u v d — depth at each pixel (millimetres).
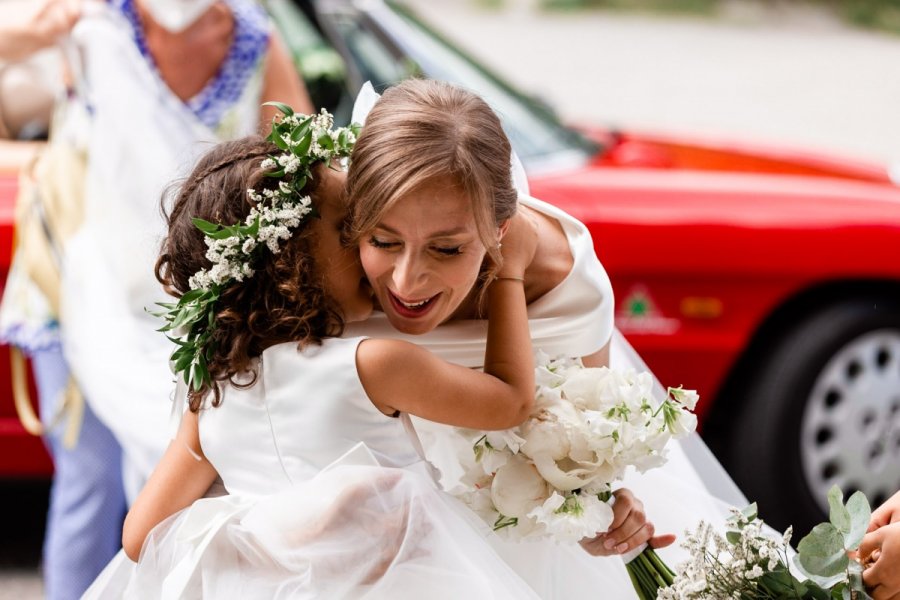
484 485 2359
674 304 4242
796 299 4406
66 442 3607
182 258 2367
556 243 2496
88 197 3578
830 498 2225
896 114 14109
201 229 2236
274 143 2324
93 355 3451
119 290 3494
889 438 4523
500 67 15891
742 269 4238
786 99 14758
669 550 2697
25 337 3619
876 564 2223
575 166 4594
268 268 2260
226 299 2287
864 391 4461
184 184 2404
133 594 2373
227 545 2297
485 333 2469
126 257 3484
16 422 4105
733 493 2918
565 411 2266
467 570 2199
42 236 3607
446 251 2137
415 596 2191
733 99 14656
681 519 2738
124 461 3631
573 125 5395
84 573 3641
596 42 18047
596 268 2514
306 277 2254
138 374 3420
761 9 21219
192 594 2299
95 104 3598
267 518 2229
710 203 4273
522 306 2346
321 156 2264
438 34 5098
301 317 2252
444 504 2297
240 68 3811
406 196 2068
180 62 3736
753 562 2236
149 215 3516
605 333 2543
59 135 3734
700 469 2926
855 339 4410
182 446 2418
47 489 4945
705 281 4238
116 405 3404
